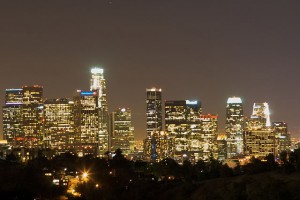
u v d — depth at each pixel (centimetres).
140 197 16512
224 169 18525
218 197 13512
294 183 12612
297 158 15500
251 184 12706
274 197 11881
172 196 15600
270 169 16112
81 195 19062
